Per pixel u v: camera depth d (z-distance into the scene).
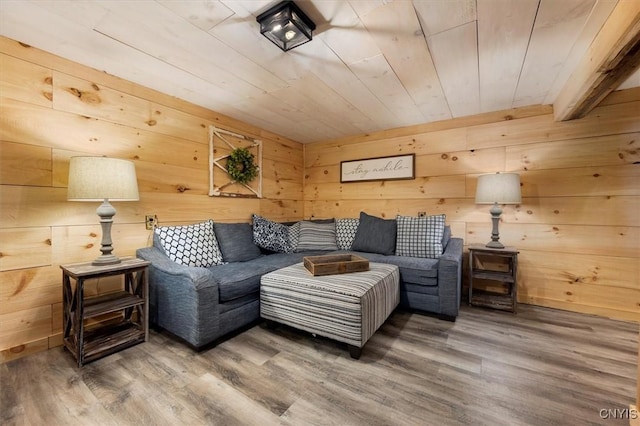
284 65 1.98
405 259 2.67
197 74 2.12
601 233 2.47
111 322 2.16
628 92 2.36
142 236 2.35
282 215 3.86
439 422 1.27
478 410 1.34
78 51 1.82
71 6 1.41
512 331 2.16
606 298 2.45
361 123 3.29
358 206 3.78
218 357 1.79
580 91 1.96
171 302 1.97
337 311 1.82
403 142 3.43
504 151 2.87
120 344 1.84
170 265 2.03
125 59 1.92
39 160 1.82
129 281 2.11
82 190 1.72
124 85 2.21
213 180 2.90
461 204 3.09
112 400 1.38
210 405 1.36
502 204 2.85
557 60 1.90
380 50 1.79
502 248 2.63
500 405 1.37
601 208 2.47
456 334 2.11
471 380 1.56
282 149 3.86
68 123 1.93
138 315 2.10
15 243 1.74
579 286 2.55
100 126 2.08
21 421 1.25
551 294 2.66
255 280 2.19
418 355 1.82
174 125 2.55
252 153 3.38
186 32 1.62
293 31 1.55
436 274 2.39
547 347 1.91
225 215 3.06
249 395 1.43
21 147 1.75
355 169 3.78
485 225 2.98
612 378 1.57
